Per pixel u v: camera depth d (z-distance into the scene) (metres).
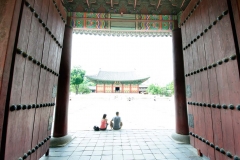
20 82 2.11
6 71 1.79
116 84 48.38
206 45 2.98
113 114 12.97
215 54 2.68
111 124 6.62
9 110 1.86
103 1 5.44
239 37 2.07
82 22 5.30
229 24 2.27
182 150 4.04
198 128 3.37
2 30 1.82
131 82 48.00
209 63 2.88
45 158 3.52
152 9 5.50
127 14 5.45
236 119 2.16
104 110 16.16
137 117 11.16
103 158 3.55
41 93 2.88
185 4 4.99
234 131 2.21
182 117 4.89
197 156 3.64
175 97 5.17
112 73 50.81
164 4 5.52
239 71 2.09
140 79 46.91
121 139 5.08
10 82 1.88
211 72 2.82
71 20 5.27
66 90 4.87
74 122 8.80
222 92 2.49
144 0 5.46
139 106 21.16
